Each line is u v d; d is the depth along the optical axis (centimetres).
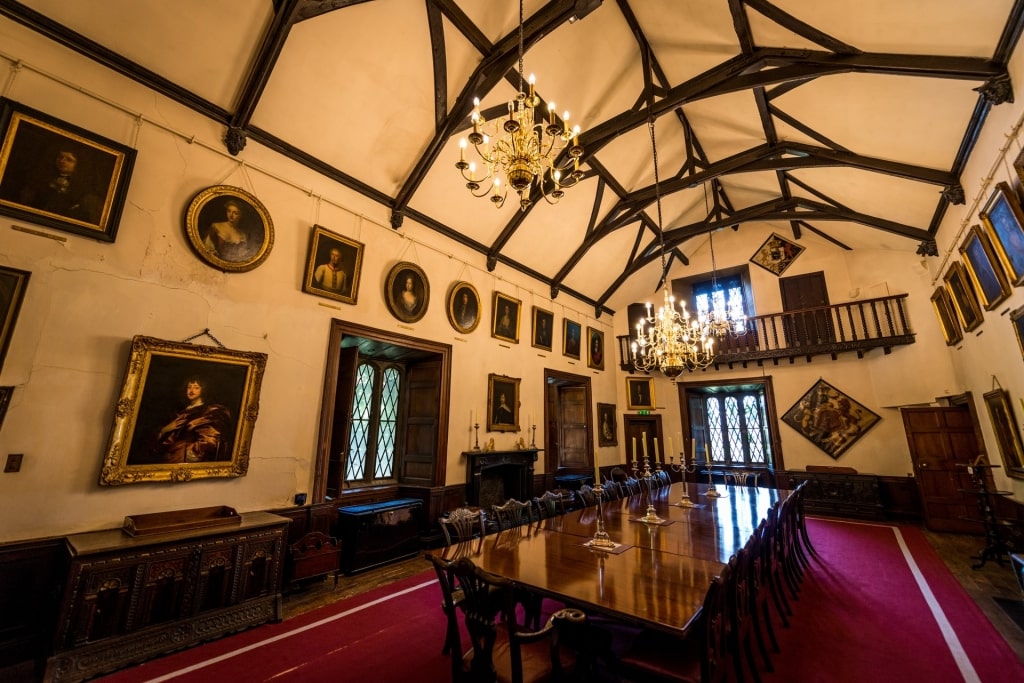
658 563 252
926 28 347
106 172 332
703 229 859
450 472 588
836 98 476
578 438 900
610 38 514
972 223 461
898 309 763
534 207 684
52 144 311
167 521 336
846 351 812
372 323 513
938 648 296
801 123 547
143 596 283
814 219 741
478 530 347
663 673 193
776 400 888
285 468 415
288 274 440
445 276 619
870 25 370
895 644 302
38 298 299
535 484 735
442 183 574
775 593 345
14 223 295
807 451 845
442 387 594
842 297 855
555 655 171
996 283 417
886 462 773
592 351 946
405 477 599
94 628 263
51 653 248
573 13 396
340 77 429
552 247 777
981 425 581
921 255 675
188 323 367
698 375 977
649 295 1066
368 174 515
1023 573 328
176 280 364
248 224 409
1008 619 338
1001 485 540
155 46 352
